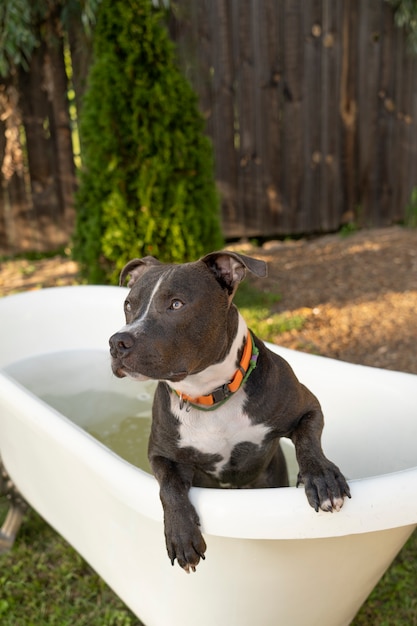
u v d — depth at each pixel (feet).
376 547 4.25
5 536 6.61
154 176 10.55
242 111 14.37
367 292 11.80
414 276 12.32
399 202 16.25
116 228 10.62
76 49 13.25
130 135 10.57
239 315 4.83
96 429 6.66
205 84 13.93
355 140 15.46
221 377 4.65
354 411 5.85
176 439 4.82
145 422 6.84
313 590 4.34
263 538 3.75
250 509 3.73
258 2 13.87
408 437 5.31
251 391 4.76
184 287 4.37
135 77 10.50
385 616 5.57
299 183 15.17
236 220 14.94
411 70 15.46
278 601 4.34
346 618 4.88
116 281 10.89
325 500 3.70
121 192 10.66
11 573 6.25
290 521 3.70
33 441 5.52
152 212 10.68
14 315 7.96
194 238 10.93
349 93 15.08
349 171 15.60
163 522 4.01
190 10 13.43
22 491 6.44
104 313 8.22
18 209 13.99
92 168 10.86
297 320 10.68
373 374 5.76
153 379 4.23
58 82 13.55
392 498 3.70
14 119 13.23
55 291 8.29
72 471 5.02
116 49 10.55
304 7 14.20
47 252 14.37
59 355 8.20
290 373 5.04
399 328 10.43
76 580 6.17
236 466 5.01
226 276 4.66
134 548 4.76
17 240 14.16
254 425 4.80
